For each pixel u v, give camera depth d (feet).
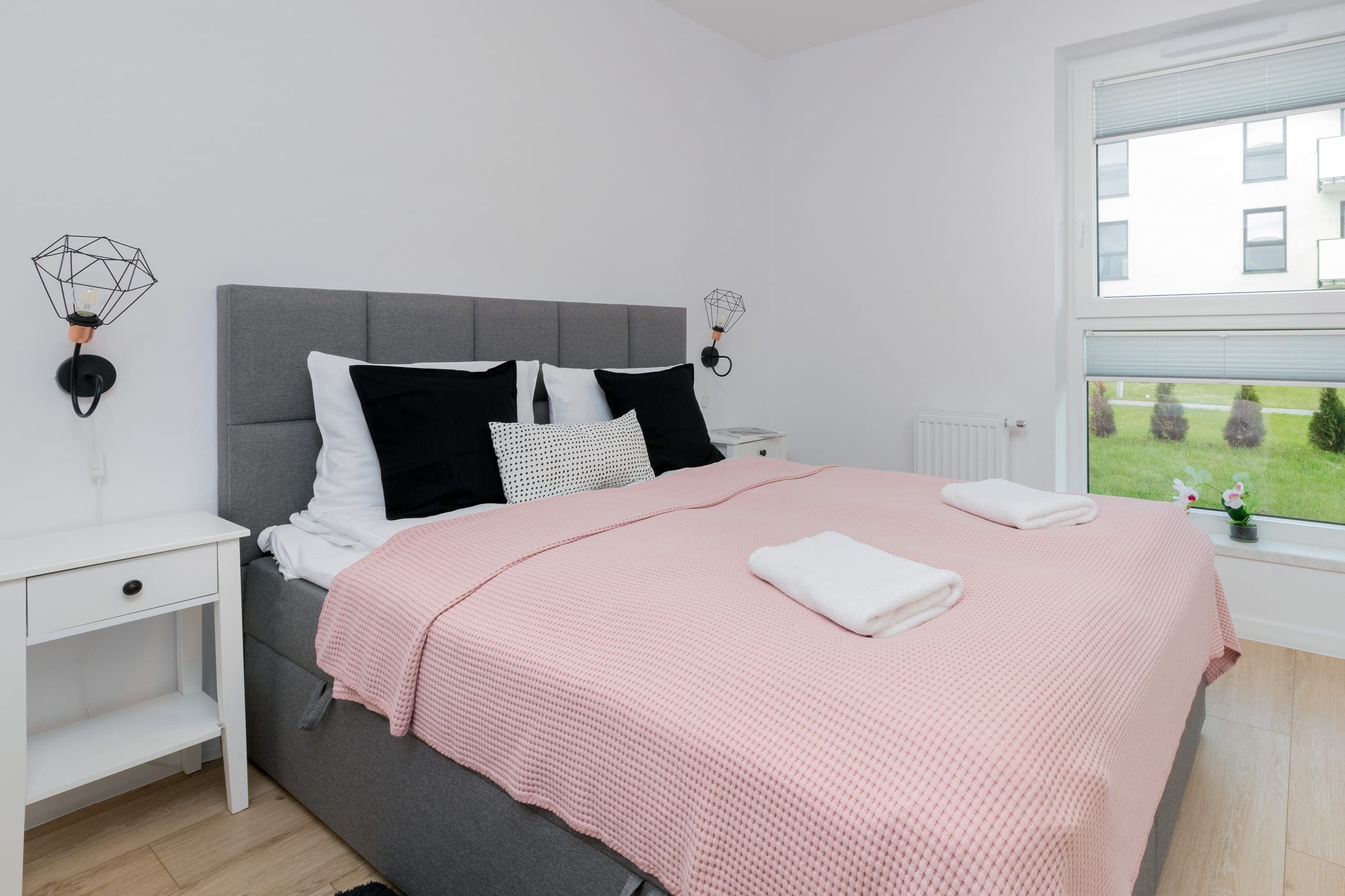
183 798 6.25
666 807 3.35
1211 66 9.78
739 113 12.58
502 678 4.16
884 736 3.02
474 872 4.49
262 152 6.94
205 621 6.76
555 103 9.59
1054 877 2.63
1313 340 9.37
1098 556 5.33
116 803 6.17
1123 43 10.08
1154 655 4.15
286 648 5.99
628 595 4.47
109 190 6.08
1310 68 9.21
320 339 7.15
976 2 10.87
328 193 7.42
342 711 5.45
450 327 8.23
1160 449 10.55
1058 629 3.92
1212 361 10.03
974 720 3.04
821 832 2.86
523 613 4.50
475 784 4.46
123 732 5.89
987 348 11.18
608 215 10.39
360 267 7.70
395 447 6.68
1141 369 10.52
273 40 6.96
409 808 4.91
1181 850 5.50
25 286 5.74
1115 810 3.19
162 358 6.46
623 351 10.37
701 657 3.70
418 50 8.09
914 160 11.64
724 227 12.41
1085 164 10.65
